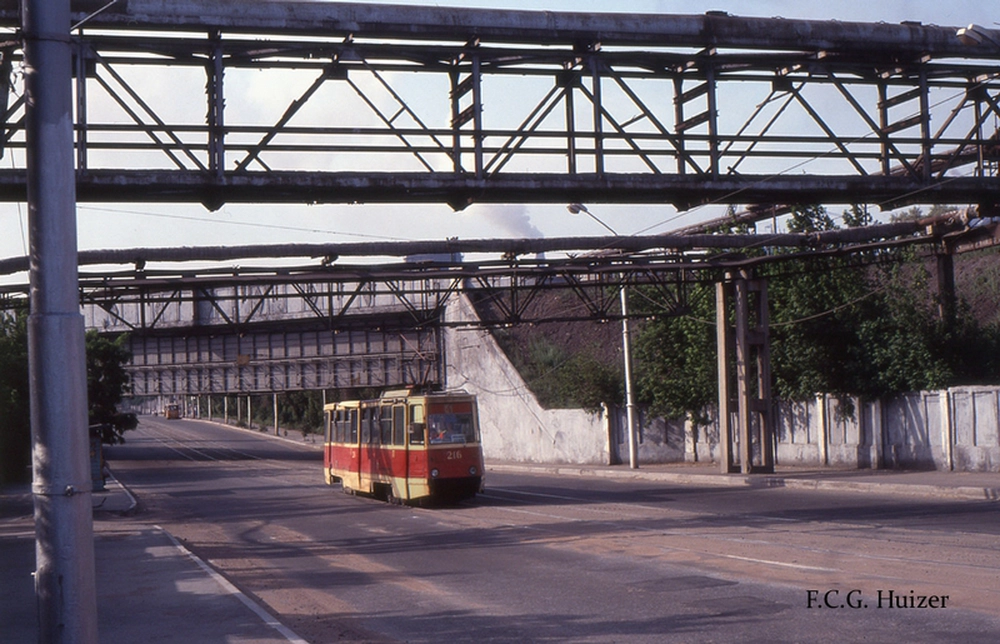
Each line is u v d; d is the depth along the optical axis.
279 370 54.59
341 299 53.56
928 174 16.72
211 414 137.12
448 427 25.83
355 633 9.77
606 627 9.24
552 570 13.34
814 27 16.02
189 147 13.88
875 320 31.02
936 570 11.17
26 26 5.40
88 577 5.30
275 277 27.08
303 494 34.91
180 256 26.19
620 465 42.94
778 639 8.26
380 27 14.51
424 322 31.30
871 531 15.49
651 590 11.16
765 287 31.02
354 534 20.31
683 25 15.50
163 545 17.83
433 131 14.69
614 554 14.52
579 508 23.14
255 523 24.39
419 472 25.72
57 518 5.24
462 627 9.73
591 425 45.12
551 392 50.69
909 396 29.33
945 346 29.20
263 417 119.88
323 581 13.76
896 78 17.02
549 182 15.09
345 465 32.66
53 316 5.31
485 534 18.66
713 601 10.18
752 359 34.88
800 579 11.16
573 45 15.43
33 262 5.35
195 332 42.09
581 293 30.75
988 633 7.97
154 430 111.88
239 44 14.27
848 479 26.06
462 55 15.05
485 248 27.16
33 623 10.30
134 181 13.61
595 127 15.29
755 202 16.80
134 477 51.22
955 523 16.22
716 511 20.53
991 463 26.19
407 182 14.55
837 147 16.39
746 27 15.77
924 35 16.41
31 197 5.38
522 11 15.05
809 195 16.44
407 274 27.02
